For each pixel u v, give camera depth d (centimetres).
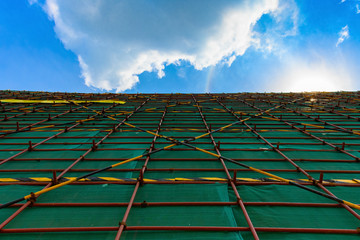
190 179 828
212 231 592
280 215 655
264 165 972
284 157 1015
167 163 981
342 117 1716
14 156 988
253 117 1778
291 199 728
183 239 568
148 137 1322
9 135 1302
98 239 560
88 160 988
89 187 772
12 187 757
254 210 675
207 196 738
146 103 2503
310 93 3192
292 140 1277
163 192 757
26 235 567
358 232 574
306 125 1534
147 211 664
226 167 939
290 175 882
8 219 586
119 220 627
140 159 1002
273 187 786
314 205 689
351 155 1020
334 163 979
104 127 1518
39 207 666
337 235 579
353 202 704
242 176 877
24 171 882
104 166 939
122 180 812
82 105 2262
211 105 2373
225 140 1296
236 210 675
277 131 1423
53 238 560
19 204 659
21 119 1670
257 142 1252
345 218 643
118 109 2114
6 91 3078
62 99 2583
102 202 697
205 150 1095
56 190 750
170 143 1227
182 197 732
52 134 1342
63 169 905
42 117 1734
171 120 1728
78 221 618
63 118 1723
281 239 572
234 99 2744
